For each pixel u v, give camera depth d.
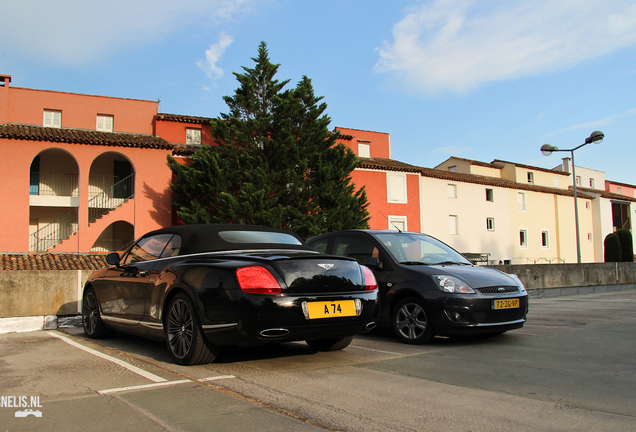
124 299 5.51
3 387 3.64
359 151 36.88
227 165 23.33
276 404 3.20
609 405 3.18
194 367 4.38
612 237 37.53
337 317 4.32
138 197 24.91
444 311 5.54
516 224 41.97
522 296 5.93
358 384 3.74
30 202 24.23
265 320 3.99
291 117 25.47
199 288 4.27
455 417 2.94
